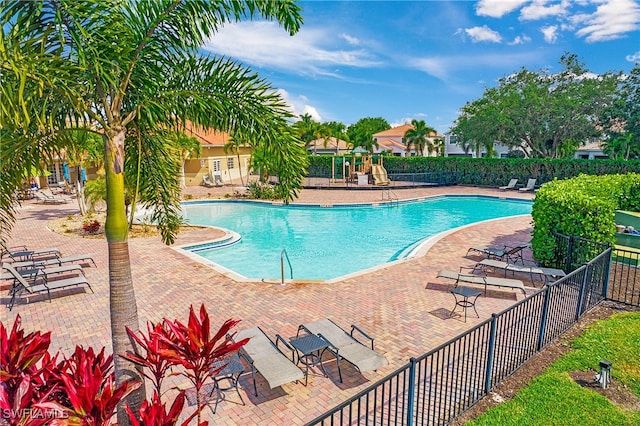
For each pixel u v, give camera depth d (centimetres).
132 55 414
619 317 782
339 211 2531
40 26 359
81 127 412
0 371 305
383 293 944
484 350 670
